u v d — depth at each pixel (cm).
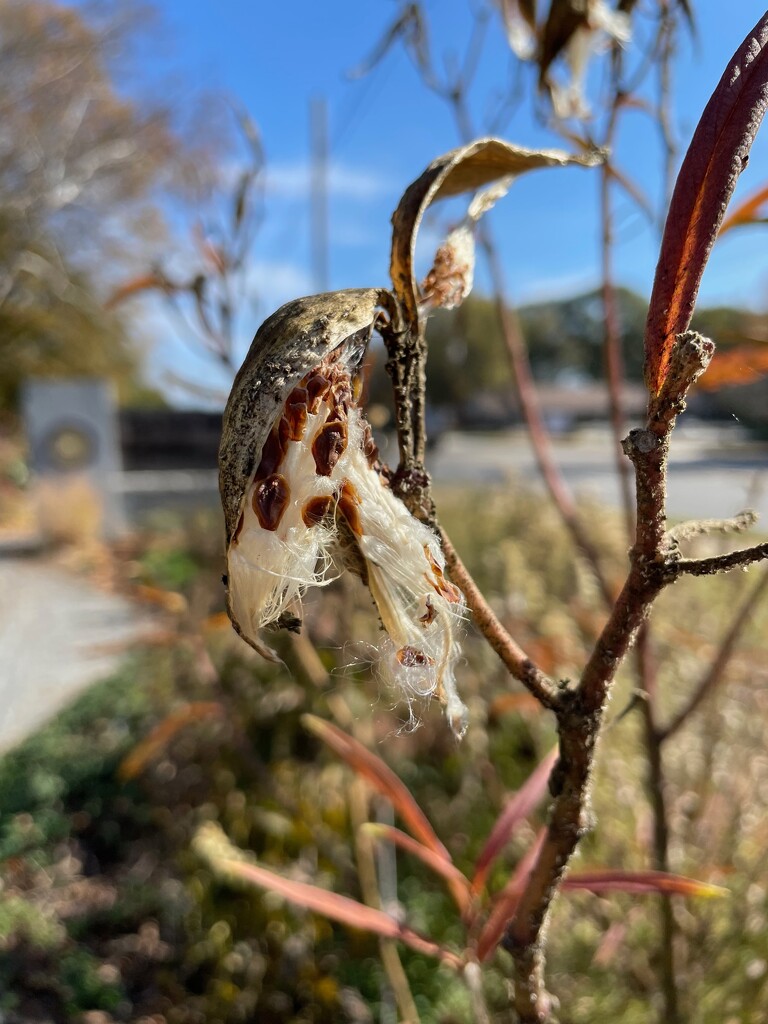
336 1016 59
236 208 41
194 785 81
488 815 67
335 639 59
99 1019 61
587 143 33
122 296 43
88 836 84
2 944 68
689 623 83
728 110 12
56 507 258
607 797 58
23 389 269
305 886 29
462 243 17
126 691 110
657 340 13
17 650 144
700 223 12
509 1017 45
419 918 62
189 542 182
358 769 30
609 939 42
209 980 64
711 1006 44
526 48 33
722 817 50
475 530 140
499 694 74
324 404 13
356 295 13
